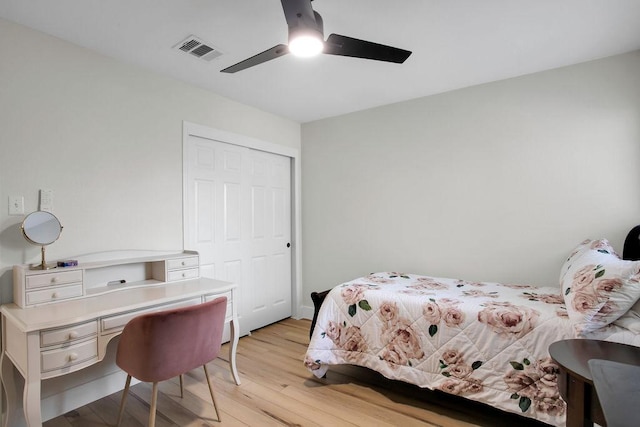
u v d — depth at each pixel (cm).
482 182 271
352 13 174
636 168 217
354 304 223
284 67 238
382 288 232
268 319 348
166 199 251
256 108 327
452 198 285
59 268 179
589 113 231
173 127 256
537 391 160
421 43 205
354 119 339
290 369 247
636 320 149
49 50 193
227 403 201
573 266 192
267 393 212
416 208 303
